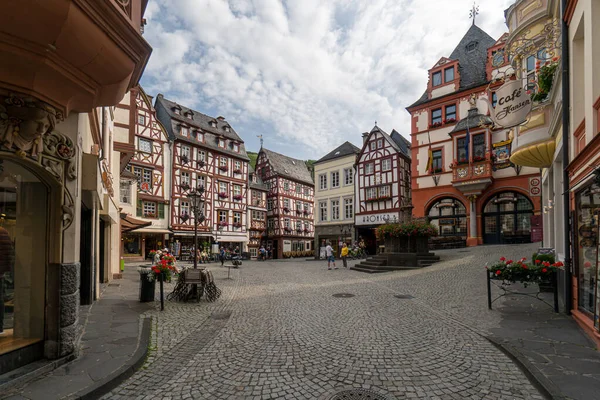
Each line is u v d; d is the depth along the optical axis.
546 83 8.23
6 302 3.85
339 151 32.88
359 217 29.33
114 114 12.28
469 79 22.39
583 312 5.54
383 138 28.06
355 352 4.55
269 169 43.38
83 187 4.95
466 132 20.81
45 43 3.16
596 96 5.18
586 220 5.36
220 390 3.46
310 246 47.38
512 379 3.64
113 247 12.77
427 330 5.54
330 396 3.29
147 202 27.41
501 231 19.95
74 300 4.16
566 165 6.43
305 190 47.44
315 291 9.93
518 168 19.14
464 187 20.78
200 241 31.72
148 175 27.67
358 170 29.67
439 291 9.05
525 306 6.91
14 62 3.19
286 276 14.38
